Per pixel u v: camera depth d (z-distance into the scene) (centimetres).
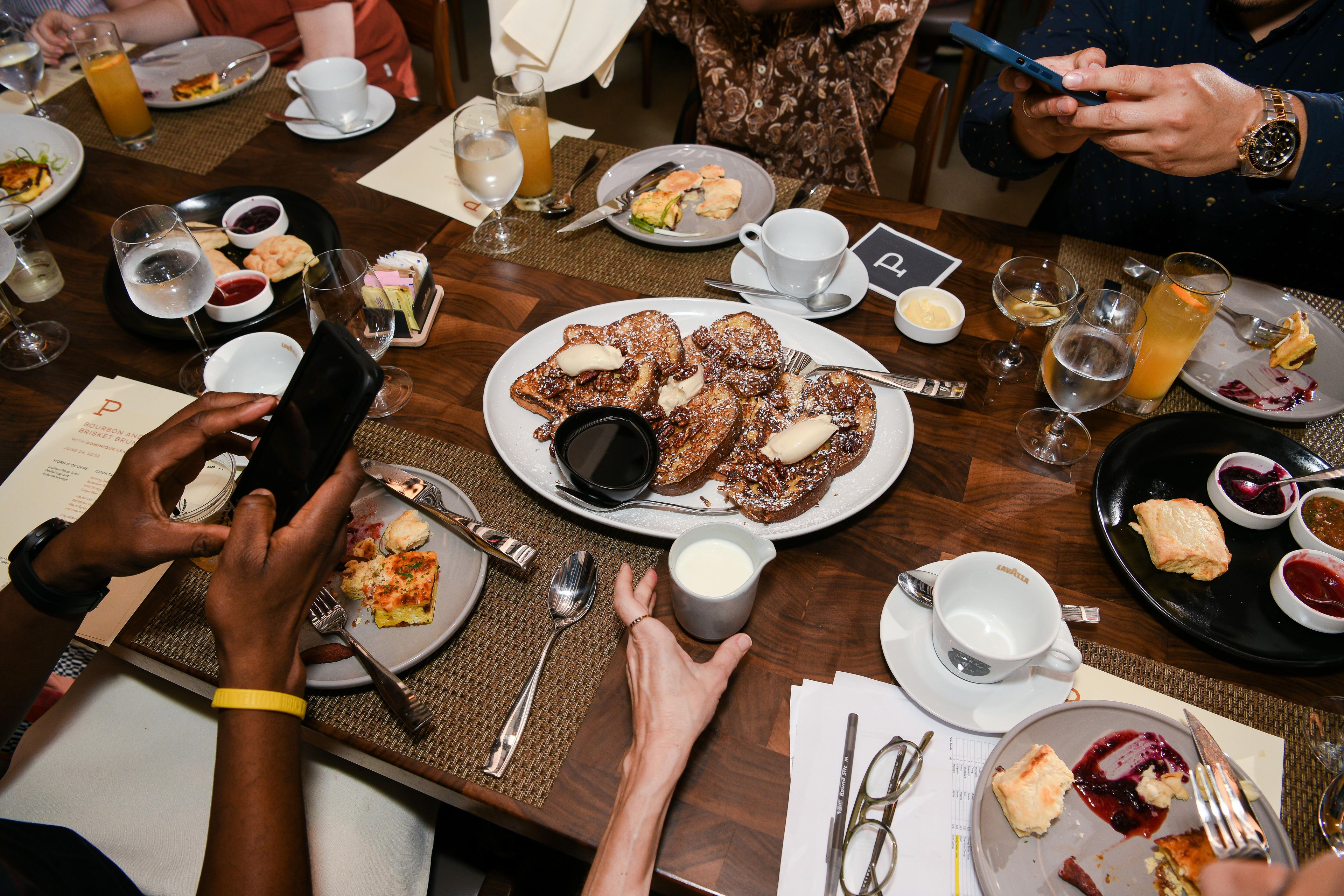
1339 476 100
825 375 117
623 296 141
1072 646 82
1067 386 102
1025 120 142
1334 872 50
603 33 177
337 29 224
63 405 124
